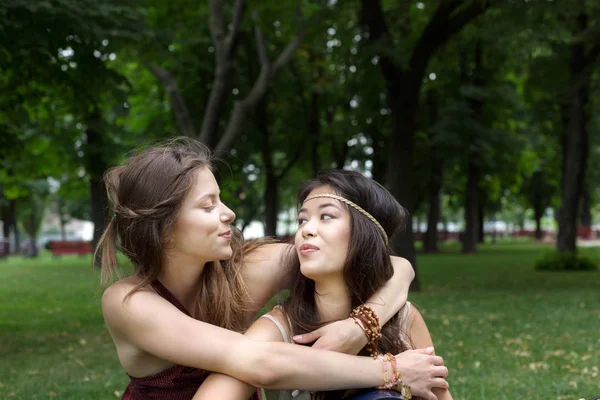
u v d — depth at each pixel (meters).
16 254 38.25
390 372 1.92
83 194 23.50
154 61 8.41
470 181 26.45
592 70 16.41
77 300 11.52
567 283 13.21
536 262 17.41
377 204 2.05
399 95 12.26
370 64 12.38
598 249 28.48
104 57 7.94
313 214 2.03
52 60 7.43
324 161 27.09
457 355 6.24
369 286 2.04
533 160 29.31
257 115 21.16
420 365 1.96
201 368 1.84
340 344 1.92
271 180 23.31
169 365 1.93
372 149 24.62
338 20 12.52
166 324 1.84
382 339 2.05
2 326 8.60
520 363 5.88
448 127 22.59
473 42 19.75
